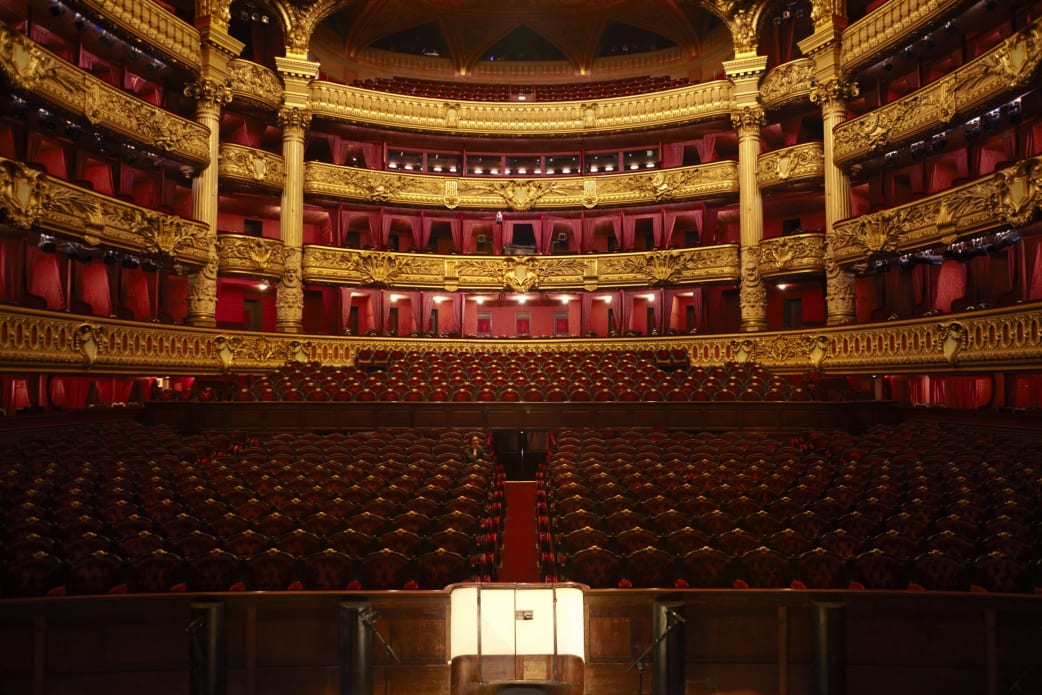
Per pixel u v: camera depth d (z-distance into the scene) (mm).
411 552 5945
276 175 20609
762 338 19219
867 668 4758
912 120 16328
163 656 4707
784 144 22672
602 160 24625
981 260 16594
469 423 13992
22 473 8133
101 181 17766
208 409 13797
